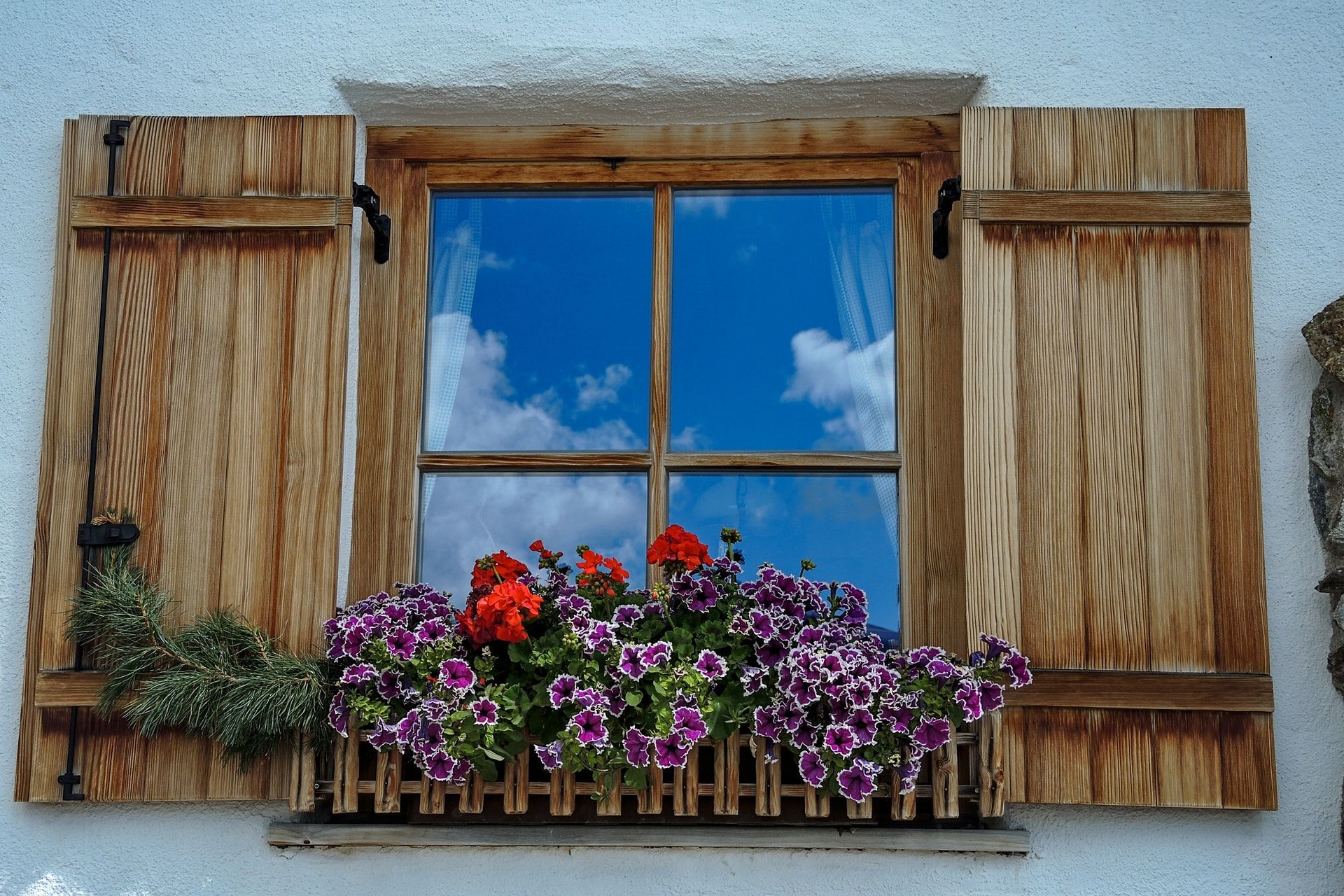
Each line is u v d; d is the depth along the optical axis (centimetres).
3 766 226
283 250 231
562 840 219
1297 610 225
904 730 205
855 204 255
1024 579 219
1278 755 221
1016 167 229
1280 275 234
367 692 211
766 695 212
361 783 216
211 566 223
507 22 244
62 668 220
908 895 219
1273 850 218
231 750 216
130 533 223
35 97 244
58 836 224
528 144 254
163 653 216
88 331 229
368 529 243
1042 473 222
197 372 228
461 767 208
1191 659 216
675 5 244
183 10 246
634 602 225
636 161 254
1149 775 214
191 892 222
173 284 230
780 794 212
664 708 205
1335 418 226
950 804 212
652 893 220
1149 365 224
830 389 249
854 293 252
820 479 246
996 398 224
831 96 245
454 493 248
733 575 228
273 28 245
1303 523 227
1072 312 225
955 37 241
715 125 253
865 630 226
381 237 248
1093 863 219
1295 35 239
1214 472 221
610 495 248
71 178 234
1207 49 240
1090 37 241
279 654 218
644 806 212
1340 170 236
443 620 218
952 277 246
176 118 234
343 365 228
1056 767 214
